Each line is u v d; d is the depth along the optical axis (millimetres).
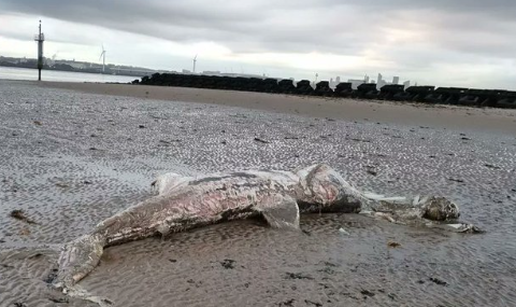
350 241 6145
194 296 4430
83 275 4633
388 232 6586
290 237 6113
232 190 6434
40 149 10875
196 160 10766
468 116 24734
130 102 26266
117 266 4938
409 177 10203
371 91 40844
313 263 5348
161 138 13594
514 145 16078
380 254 5758
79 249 4977
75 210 6672
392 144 14789
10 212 6434
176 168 9789
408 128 19516
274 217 6512
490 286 5031
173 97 31203
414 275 5203
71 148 11281
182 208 5938
